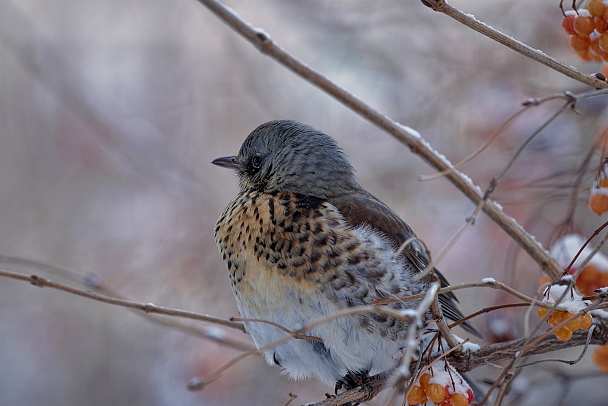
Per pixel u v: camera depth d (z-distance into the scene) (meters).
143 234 15.28
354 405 8.76
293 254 8.49
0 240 15.67
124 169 15.83
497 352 8.02
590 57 7.35
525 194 12.30
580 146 11.70
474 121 13.14
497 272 13.27
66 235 15.70
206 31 16.36
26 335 15.11
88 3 16.62
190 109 16.02
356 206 9.06
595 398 12.44
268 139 9.75
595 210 7.41
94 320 15.04
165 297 14.48
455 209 14.06
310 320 8.47
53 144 16.19
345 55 14.12
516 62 12.97
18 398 14.66
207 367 13.79
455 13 6.84
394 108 13.94
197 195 15.31
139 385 14.24
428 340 8.84
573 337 8.00
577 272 6.55
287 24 15.52
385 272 8.48
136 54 16.34
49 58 16.08
